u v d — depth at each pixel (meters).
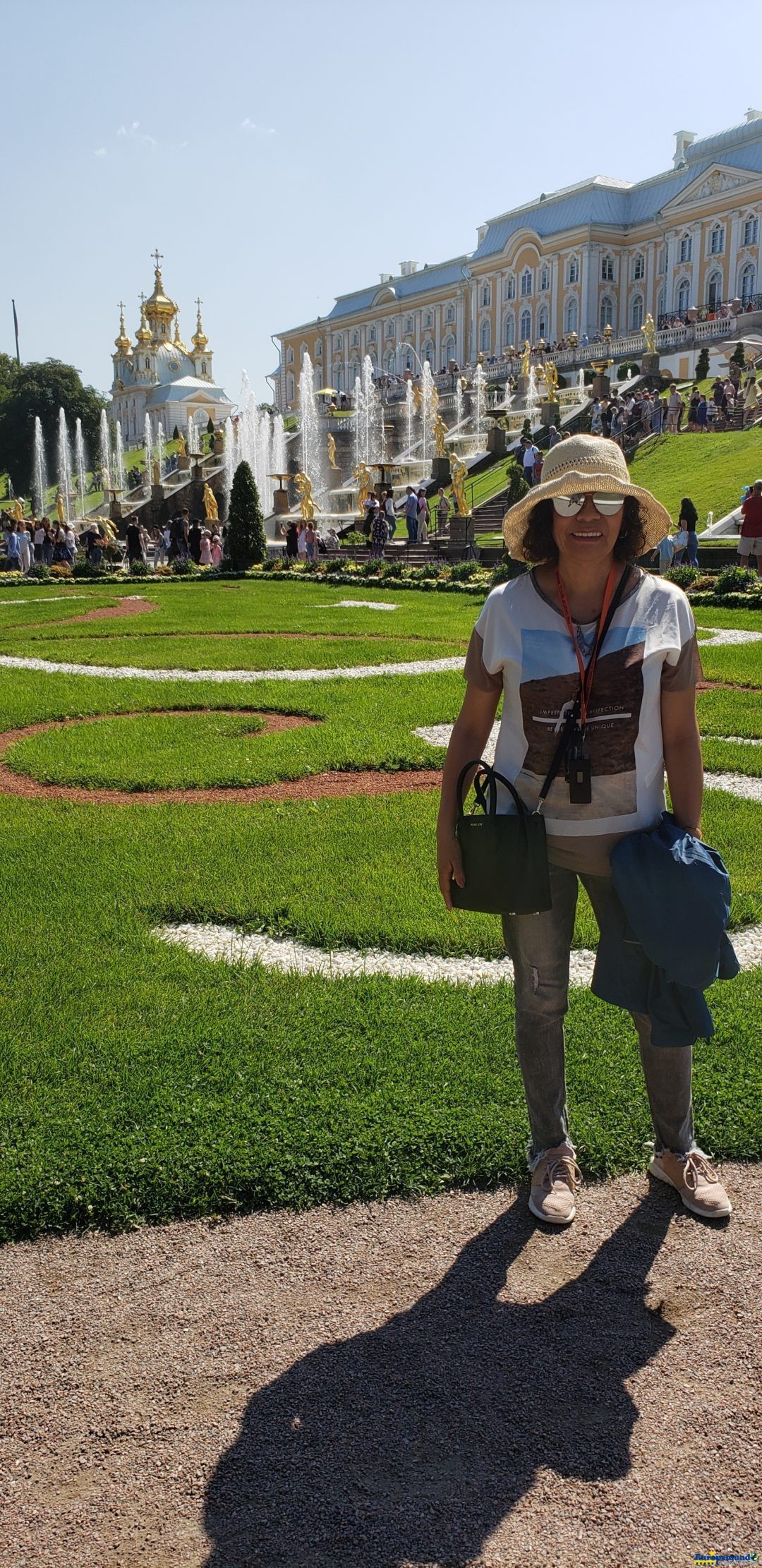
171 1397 2.64
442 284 93.25
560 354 68.56
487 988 4.70
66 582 32.28
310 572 33.06
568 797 3.11
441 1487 2.39
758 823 6.95
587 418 47.66
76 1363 2.74
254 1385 2.67
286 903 5.63
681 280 75.38
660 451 39.22
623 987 3.18
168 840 6.69
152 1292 2.99
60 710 10.95
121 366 126.88
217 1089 3.89
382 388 81.75
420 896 5.73
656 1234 3.23
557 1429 2.54
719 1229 3.25
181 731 9.95
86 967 4.87
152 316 123.88
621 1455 2.47
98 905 5.62
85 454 101.81
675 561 24.14
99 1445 2.51
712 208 72.12
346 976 4.84
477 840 3.08
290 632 17.73
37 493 88.38
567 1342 2.81
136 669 13.92
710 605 19.66
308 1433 2.53
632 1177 3.50
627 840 3.10
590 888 3.34
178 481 66.19
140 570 34.59
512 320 86.31
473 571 27.81
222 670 13.73
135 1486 2.40
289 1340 2.81
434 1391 2.65
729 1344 2.80
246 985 4.72
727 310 63.16
